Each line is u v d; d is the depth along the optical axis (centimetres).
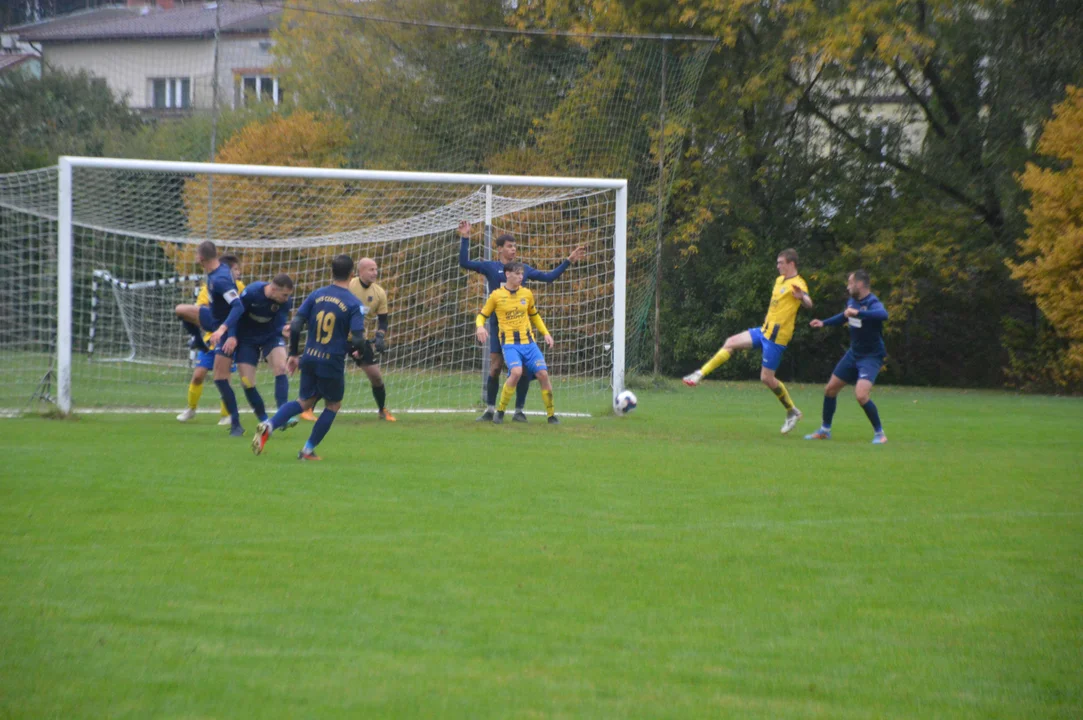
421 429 4156
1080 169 7119
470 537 2086
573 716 1178
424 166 8050
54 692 1219
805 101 9412
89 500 2364
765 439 4072
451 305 6341
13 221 5306
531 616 1562
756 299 9175
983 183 8788
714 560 1936
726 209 9106
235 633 1448
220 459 3080
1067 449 3809
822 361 9512
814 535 2170
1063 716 1205
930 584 1783
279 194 6794
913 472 3114
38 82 9956
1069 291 7194
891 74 9169
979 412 5722
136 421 4256
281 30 8656
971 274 8738
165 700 1200
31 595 1611
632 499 2564
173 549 1922
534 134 7956
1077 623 1563
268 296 3759
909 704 1237
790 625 1543
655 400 6372
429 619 1534
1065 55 8081
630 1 8312
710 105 9125
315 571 1789
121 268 6412
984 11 8706
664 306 9462
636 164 7744
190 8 11094
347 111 8362
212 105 7775
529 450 3509
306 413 4694
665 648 1428
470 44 8256
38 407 4678
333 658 1355
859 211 9556
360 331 3047
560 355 6594
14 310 5359
